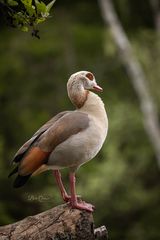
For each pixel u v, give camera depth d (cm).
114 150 1908
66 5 2406
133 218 1872
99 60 2262
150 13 2398
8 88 2252
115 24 2155
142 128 2025
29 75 2281
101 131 709
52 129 695
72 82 726
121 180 1864
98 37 2328
